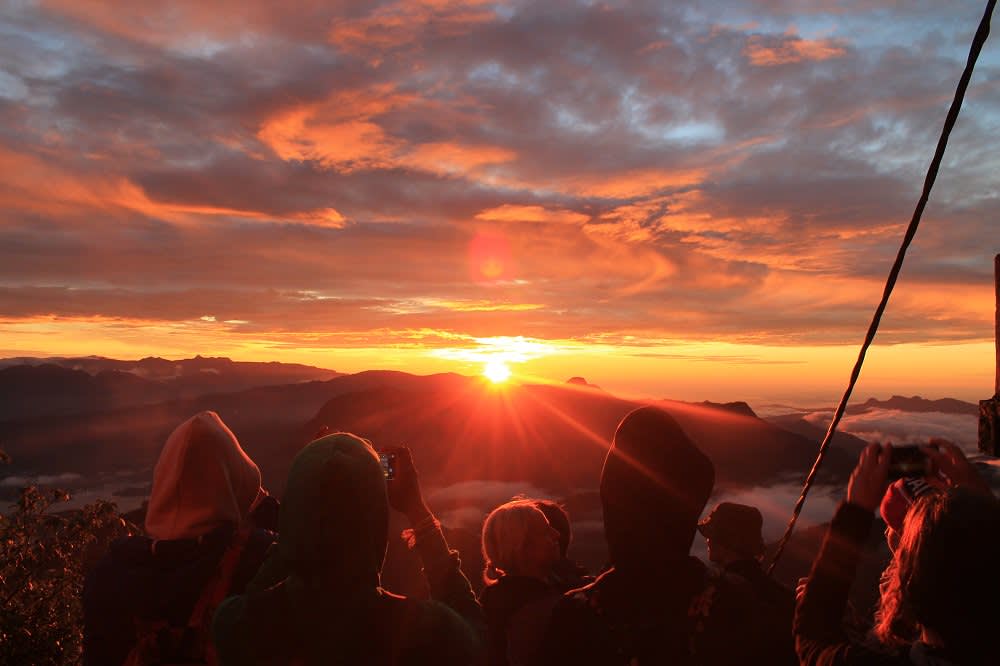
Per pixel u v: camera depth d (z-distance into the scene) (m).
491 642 2.83
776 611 2.06
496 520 3.00
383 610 1.99
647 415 2.11
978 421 2.57
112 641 2.56
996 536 1.64
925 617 1.71
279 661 1.97
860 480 1.95
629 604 2.03
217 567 2.59
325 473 1.96
